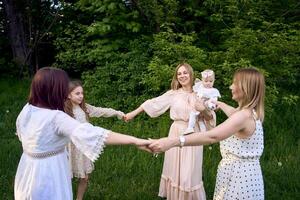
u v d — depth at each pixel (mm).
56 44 8188
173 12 7008
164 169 4219
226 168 3029
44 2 10055
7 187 4578
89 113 4344
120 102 7066
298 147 5660
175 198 4086
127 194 4516
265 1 6832
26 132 2697
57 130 2637
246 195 2965
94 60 7582
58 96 2695
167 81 6191
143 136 6191
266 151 5605
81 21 8609
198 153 4008
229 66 5816
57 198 2693
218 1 6781
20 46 10242
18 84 9523
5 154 5441
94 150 2547
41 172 2664
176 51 6184
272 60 6449
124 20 7043
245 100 2881
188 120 4020
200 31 7402
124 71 7160
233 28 6430
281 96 6957
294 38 6230
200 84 3969
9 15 10117
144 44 7199
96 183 4738
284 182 4711
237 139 2947
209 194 4539
